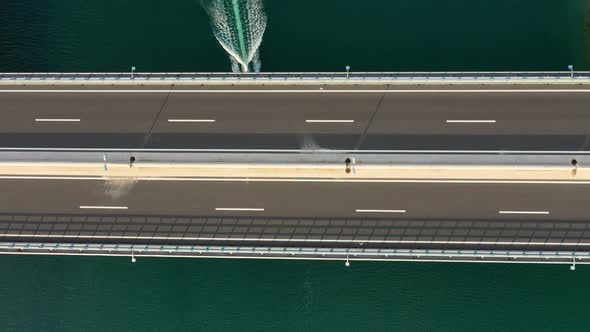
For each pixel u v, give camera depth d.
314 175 40.75
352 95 41.75
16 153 41.59
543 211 39.28
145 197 41.00
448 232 39.41
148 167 41.34
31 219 40.88
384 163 40.22
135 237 40.47
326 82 41.97
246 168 41.06
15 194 41.25
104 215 40.81
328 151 40.94
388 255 39.50
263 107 41.94
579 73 41.59
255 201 40.59
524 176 39.88
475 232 39.28
